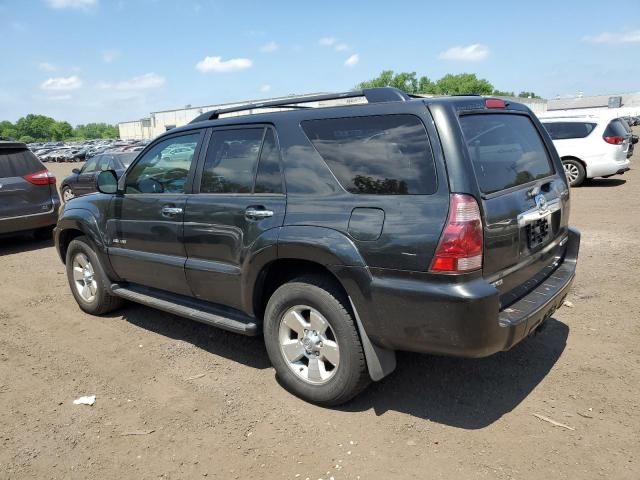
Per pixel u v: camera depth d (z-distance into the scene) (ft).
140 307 18.16
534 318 9.90
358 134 10.27
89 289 17.35
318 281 10.68
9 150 28.53
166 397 11.83
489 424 10.23
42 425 10.90
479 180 9.48
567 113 44.83
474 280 8.92
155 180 14.39
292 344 11.34
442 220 8.90
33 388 12.55
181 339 15.17
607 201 35.53
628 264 20.35
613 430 9.84
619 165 41.83
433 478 8.75
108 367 13.52
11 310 18.54
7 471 9.45
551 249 11.90
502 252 9.64
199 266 12.91
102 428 10.69
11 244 31.42
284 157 11.27
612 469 8.78
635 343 13.41
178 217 13.33
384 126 9.93
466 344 8.95
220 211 12.25
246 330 11.98
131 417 11.06
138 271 15.07
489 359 12.89
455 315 8.83
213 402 11.51
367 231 9.64
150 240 14.33
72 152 200.95
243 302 12.09
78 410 11.44
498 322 9.11
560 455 9.20
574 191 41.11
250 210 11.55
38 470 9.45
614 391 11.19
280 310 11.31
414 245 9.10
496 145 10.62
